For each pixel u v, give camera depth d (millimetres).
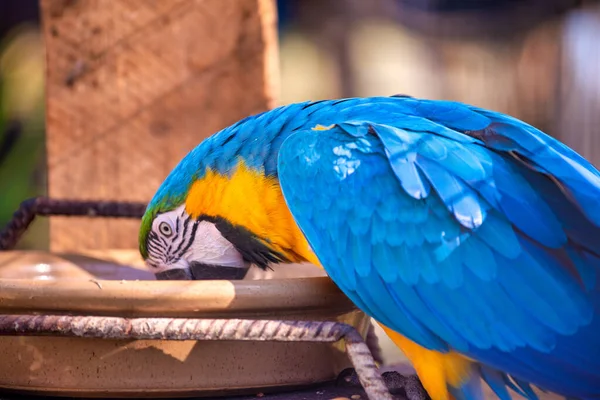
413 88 16859
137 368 3889
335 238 3818
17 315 3770
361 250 3742
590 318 3389
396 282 3662
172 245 4781
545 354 3432
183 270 4816
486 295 3490
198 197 4605
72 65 6426
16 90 12031
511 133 3793
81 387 3902
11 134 11773
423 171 3674
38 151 11586
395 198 3703
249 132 4500
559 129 14828
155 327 3613
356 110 4316
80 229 6492
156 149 6410
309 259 4441
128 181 6422
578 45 14875
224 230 4613
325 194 3859
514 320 3453
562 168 3623
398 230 3664
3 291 3850
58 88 6445
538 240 3480
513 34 16625
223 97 6379
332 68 16828
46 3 6430
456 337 3555
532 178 3637
